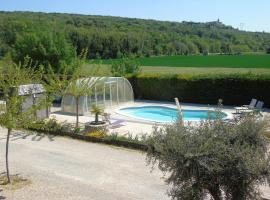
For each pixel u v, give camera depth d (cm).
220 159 763
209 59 8644
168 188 1226
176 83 3172
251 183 776
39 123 1355
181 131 820
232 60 8262
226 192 792
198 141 788
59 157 1599
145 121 2328
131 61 3606
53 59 3566
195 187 790
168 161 788
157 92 3259
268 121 862
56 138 1938
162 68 6500
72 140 1903
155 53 10000
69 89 2053
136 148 1744
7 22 6000
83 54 2225
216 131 825
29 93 1371
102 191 1202
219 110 890
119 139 1802
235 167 760
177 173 795
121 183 1280
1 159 1559
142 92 3331
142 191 1205
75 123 2230
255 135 825
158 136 833
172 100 3206
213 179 774
